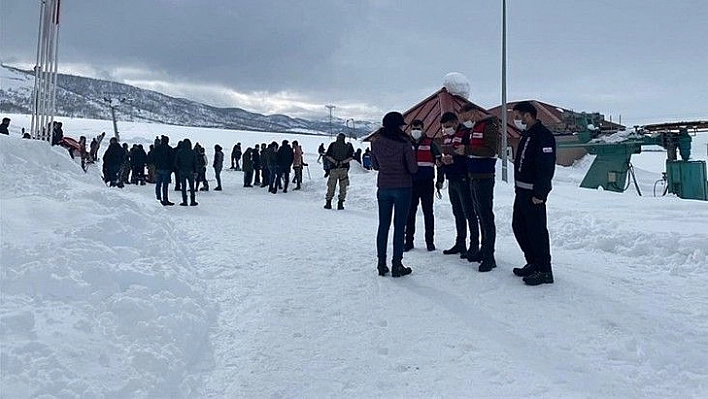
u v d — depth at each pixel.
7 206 5.44
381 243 6.43
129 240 5.66
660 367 3.99
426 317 5.04
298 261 7.14
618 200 10.97
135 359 3.56
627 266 6.72
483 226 6.39
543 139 5.66
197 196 17.70
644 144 14.55
